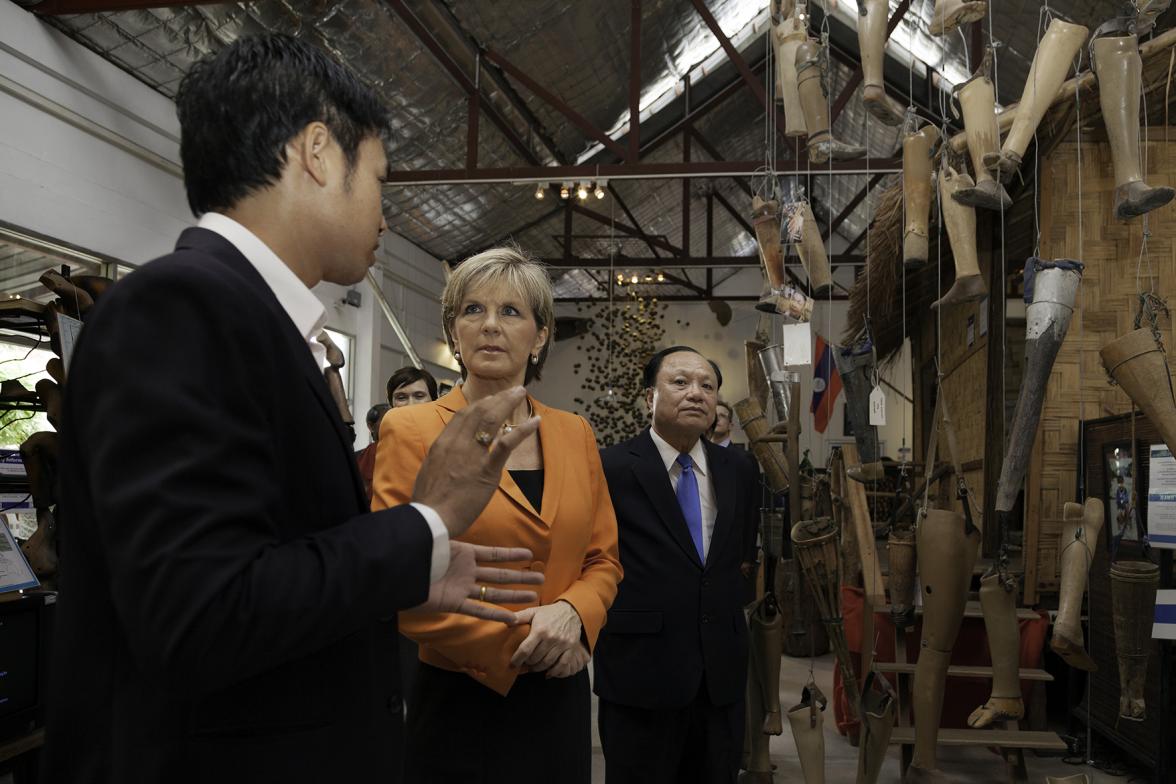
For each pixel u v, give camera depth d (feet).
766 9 34.65
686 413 7.32
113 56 19.75
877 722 8.16
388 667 2.73
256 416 2.15
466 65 27.89
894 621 8.63
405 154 31.76
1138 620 6.72
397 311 36.99
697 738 7.14
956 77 32.63
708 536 7.48
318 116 2.56
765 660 9.29
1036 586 12.27
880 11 7.04
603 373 49.70
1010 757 10.34
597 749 11.97
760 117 42.42
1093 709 11.56
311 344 2.59
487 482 2.41
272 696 2.34
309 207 2.56
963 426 18.42
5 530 8.45
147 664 1.92
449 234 39.75
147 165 21.13
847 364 7.91
